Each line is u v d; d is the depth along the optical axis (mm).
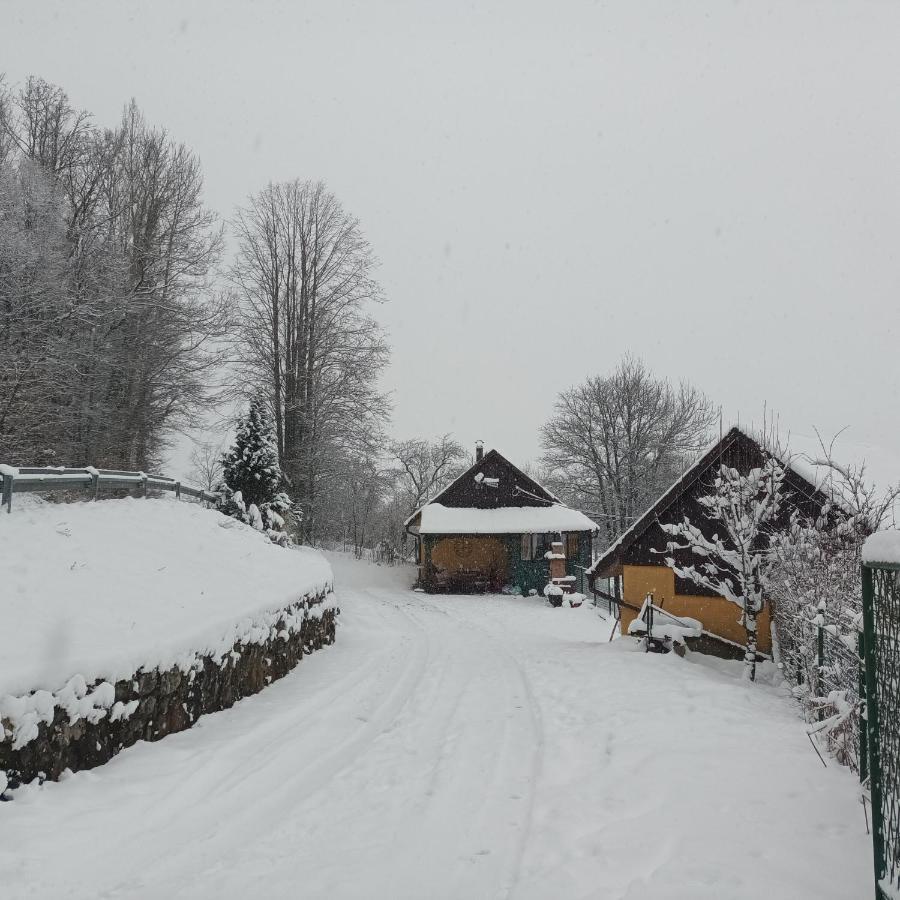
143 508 12078
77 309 19047
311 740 7391
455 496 33125
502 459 33344
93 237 22625
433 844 4863
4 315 17531
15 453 17219
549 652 13672
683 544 14812
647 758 6594
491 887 4250
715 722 7949
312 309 34812
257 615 9562
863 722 5352
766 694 10188
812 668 8891
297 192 35469
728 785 5738
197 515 13406
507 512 32281
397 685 10453
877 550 3426
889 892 3330
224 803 5547
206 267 25969
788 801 5332
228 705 8484
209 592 9195
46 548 7895
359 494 44219
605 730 7773
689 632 13609
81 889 4125
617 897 4016
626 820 5156
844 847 4500
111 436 22000
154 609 7668
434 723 8219
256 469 24203
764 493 13211
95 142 24422
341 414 33906
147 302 22578
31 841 4488
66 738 5492
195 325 24406
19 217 19016
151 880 4293
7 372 16766
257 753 6832
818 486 12344
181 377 24281
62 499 13219
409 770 6461
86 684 5742
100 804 5180
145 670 6582
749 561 11625
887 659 3533
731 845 4590
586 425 42375
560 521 31078
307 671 11375
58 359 18766
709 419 41844
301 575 13289
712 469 14555
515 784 6086
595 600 27000
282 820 5258
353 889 4227
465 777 6266
